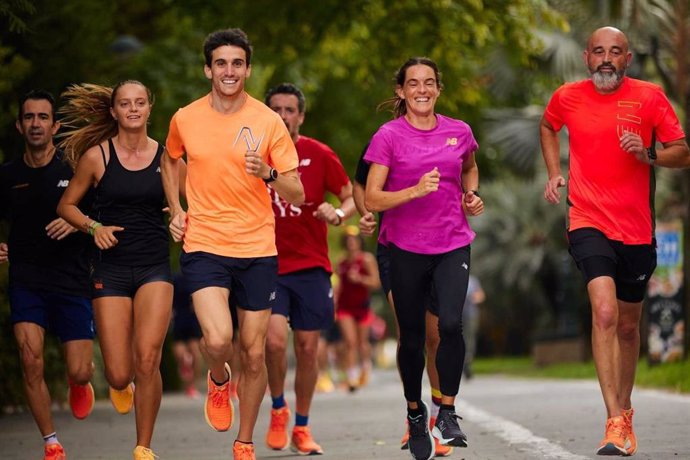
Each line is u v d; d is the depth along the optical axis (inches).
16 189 716.7
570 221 669.9
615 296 649.0
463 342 625.0
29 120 711.1
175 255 1603.1
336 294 1573.6
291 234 779.4
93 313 673.0
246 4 1472.7
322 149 790.5
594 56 660.7
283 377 771.4
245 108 618.2
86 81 1198.3
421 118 640.4
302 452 753.6
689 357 1389.0
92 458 746.2
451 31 1430.9
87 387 745.0
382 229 653.9
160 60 1581.0
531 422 884.0
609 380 639.1
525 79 2001.7
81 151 673.6
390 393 1507.1
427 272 638.5
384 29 1456.7
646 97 663.1
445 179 633.0
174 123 622.5
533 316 2928.2
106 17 1339.8
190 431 928.9
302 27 1473.9
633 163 660.7
